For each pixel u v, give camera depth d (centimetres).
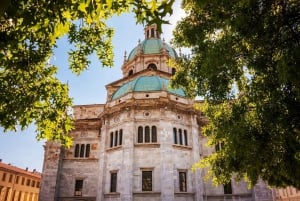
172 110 3775
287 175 1288
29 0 758
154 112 3725
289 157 1245
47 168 4138
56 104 1320
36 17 769
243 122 1280
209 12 1298
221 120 1451
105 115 4022
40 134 1341
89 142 4438
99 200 3538
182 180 3503
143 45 5772
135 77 4978
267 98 1202
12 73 1153
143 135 3612
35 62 1159
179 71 1659
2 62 1084
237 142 1289
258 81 1265
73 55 1372
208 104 1616
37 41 1150
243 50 1254
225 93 1445
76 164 4278
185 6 1466
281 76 981
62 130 1362
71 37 1321
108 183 3572
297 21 1035
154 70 4844
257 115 1261
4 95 1123
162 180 3288
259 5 1103
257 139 1251
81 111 5088
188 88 1644
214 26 1371
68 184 4156
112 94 4678
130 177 3325
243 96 1456
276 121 1138
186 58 1631
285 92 1136
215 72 1270
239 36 1171
